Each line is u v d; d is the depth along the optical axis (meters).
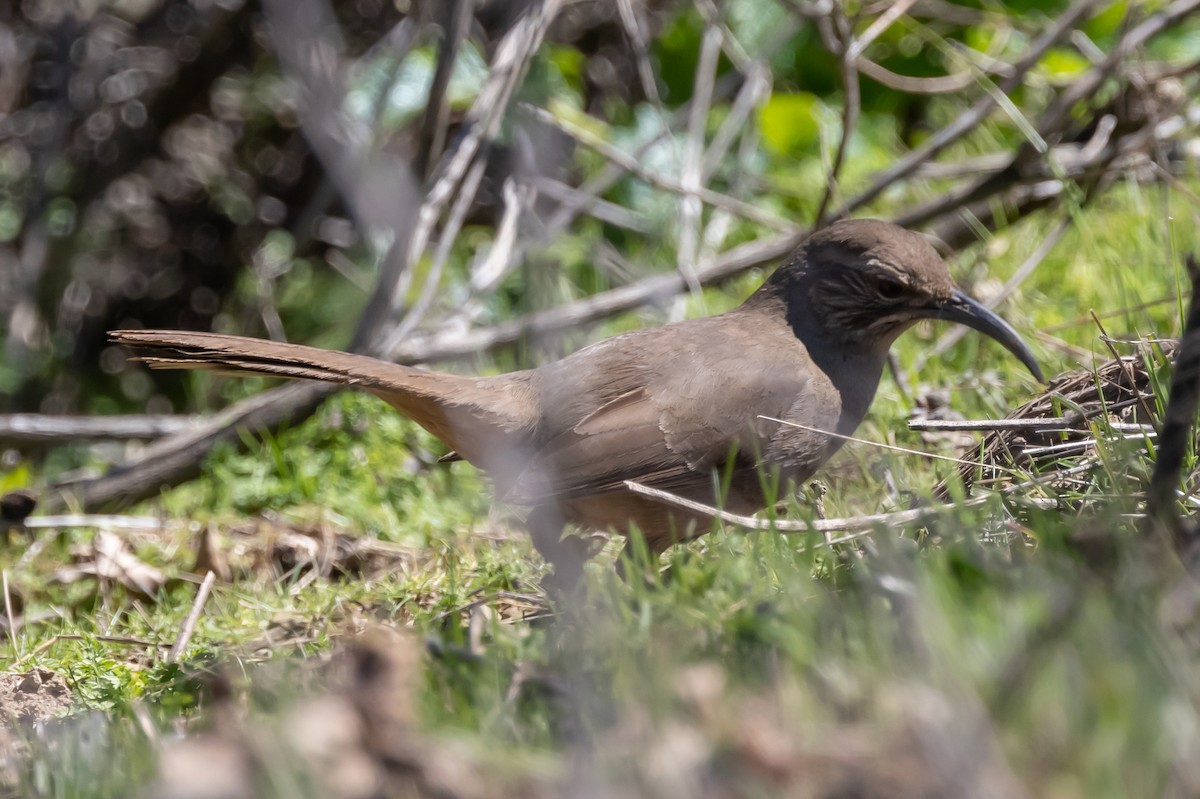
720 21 15.94
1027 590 5.60
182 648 8.66
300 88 16.77
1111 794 4.32
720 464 9.04
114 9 20.38
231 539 11.13
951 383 11.26
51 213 20.23
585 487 8.88
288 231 20.17
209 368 9.36
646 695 5.19
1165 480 6.62
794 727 4.91
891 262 9.42
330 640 8.48
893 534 7.18
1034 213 14.76
